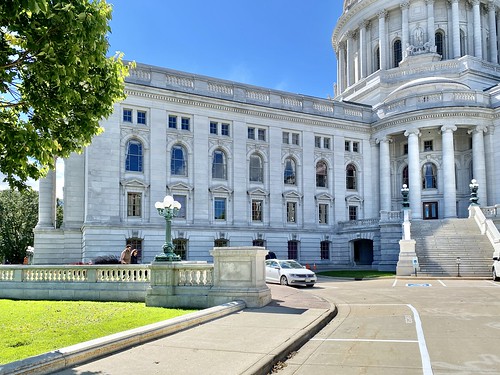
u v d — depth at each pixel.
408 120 53.12
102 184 41.28
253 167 50.34
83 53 11.65
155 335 11.47
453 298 21.58
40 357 8.45
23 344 11.23
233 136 48.84
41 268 22.45
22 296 22.56
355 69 79.69
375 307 18.88
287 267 30.72
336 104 56.31
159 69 45.19
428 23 69.75
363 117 58.06
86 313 16.34
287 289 25.05
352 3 82.75
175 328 12.38
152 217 43.34
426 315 16.27
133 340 10.67
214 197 47.28
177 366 8.82
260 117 50.72
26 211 66.56
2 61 11.45
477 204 46.66
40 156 12.13
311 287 29.77
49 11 10.45
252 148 50.03
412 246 38.12
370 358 10.11
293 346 11.06
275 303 18.33
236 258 17.59
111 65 13.84
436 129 53.97
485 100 52.88
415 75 66.75
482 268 36.69
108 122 42.00
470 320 15.03
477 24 69.94
